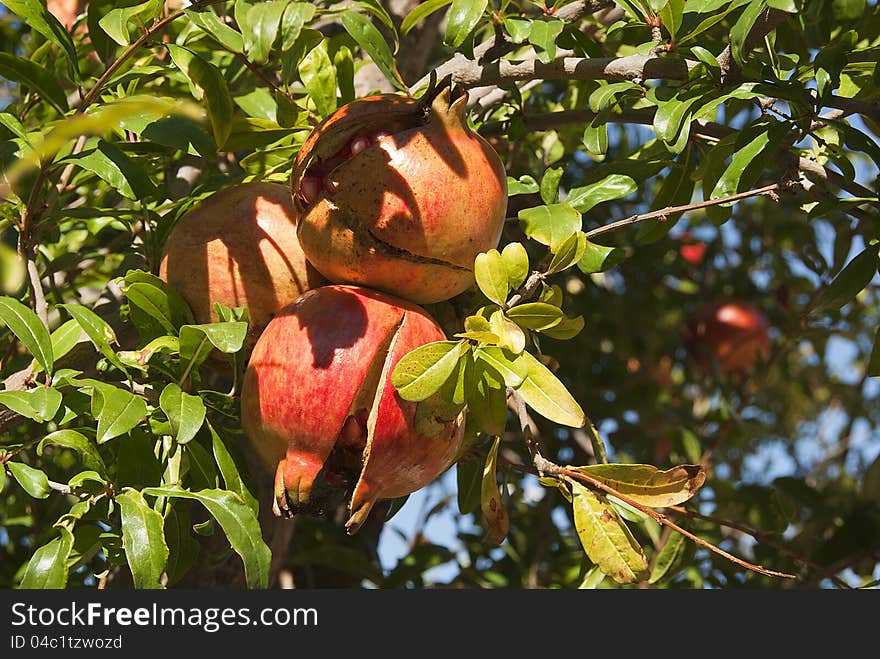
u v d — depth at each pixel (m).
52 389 2.31
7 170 2.55
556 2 3.02
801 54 3.32
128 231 3.40
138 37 3.01
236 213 2.48
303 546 4.46
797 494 4.25
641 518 2.96
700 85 2.72
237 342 2.28
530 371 2.24
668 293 5.96
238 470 2.51
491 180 2.30
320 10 2.85
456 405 2.19
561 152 3.94
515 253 2.28
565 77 2.88
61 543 2.25
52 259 3.85
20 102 3.33
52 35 2.63
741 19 2.58
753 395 4.83
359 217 2.23
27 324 2.35
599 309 5.34
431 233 2.23
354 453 2.31
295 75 3.46
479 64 2.96
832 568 4.07
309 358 2.16
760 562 4.18
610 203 5.16
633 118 3.11
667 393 5.60
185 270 2.47
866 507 4.18
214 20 2.68
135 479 2.43
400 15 3.85
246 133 2.93
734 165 2.67
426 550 4.26
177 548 2.55
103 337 2.40
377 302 2.26
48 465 3.59
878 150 2.63
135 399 2.31
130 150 2.83
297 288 2.46
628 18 3.21
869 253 2.77
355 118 2.30
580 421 2.19
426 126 2.27
